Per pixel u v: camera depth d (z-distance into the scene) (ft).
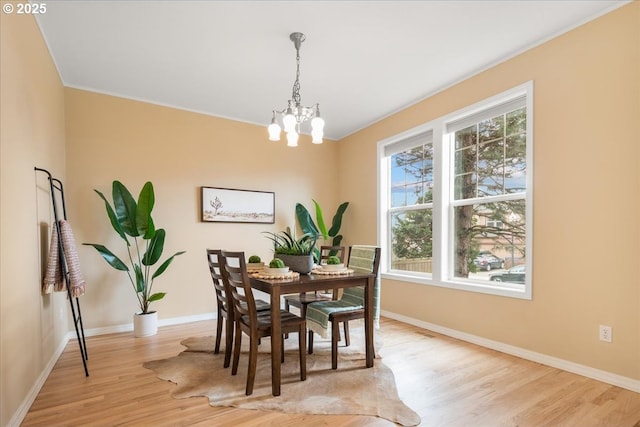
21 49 6.43
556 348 8.15
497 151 9.93
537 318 8.53
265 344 9.95
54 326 8.58
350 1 7.00
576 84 7.85
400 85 11.05
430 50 8.92
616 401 6.50
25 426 5.73
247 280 6.90
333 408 6.24
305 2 7.02
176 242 12.56
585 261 7.66
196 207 13.00
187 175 12.87
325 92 11.58
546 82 8.41
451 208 11.25
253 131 14.42
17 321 5.90
